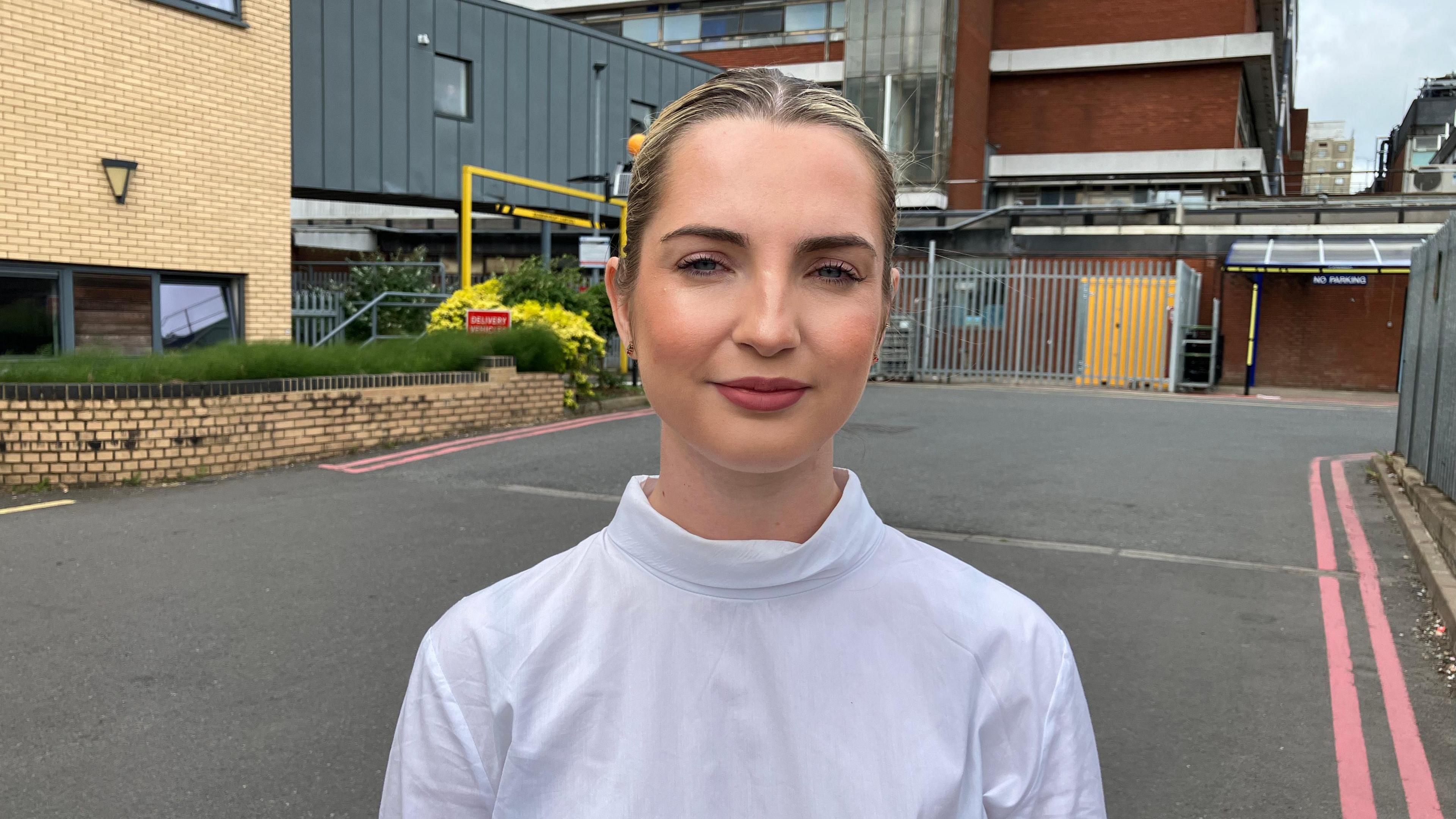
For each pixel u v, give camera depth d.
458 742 0.87
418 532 5.86
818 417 0.75
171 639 4.09
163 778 2.97
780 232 0.73
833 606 0.84
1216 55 25.45
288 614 4.39
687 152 0.76
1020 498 7.01
